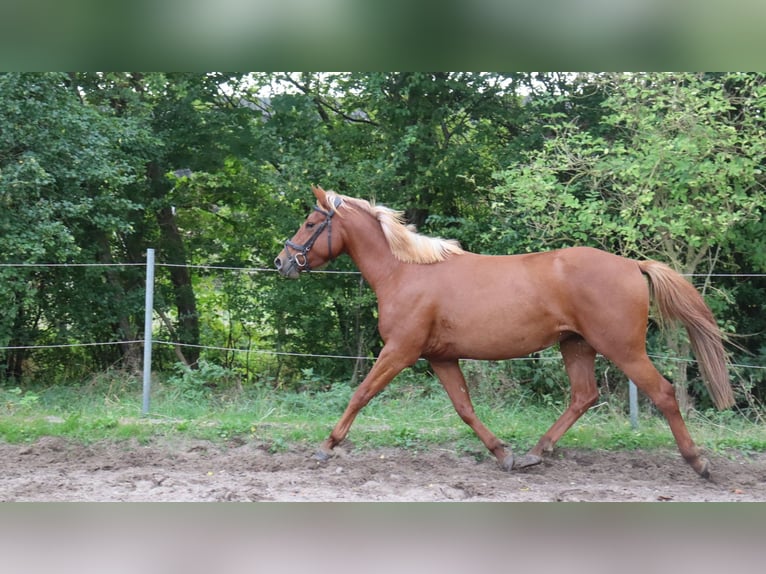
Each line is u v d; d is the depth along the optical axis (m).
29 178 8.84
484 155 11.13
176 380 8.02
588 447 6.16
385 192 10.79
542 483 5.29
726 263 8.66
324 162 10.41
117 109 11.51
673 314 5.27
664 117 7.63
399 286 5.52
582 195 8.73
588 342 5.25
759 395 8.80
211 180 12.35
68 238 9.02
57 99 9.37
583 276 5.16
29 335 11.14
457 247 5.63
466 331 5.35
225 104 11.92
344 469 5.58
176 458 5.84
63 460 5.74
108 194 10.02
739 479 5.38
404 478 5.37
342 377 11.56
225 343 12.84
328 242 5.77
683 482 5.32
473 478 5.40
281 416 7.05
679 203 7.59
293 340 11.84
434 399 7.88
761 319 9.38
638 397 8.08
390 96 10.98
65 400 8.32
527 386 8.30
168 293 12.62
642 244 7.94
